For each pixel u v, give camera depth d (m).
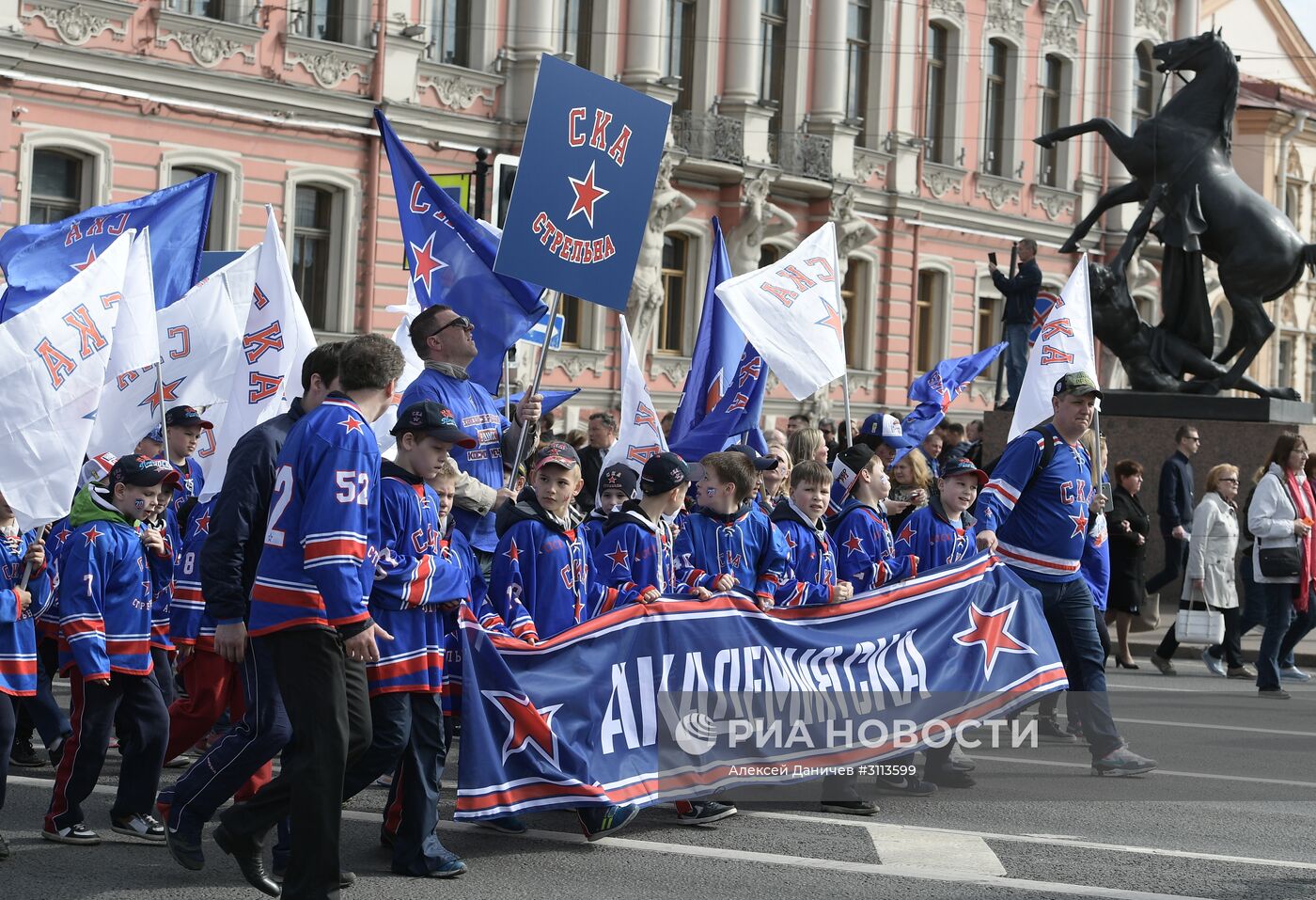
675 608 7.50
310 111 24.16
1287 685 13.38
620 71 29.27
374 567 5.92
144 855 6.95
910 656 8.19
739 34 31.08
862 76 34.66
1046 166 39.72
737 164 30.50
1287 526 12.81
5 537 7.02
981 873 6.81
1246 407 17.67
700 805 7.68
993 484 8.95
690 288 30.73
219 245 23.33
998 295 38.38
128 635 7.13
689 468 8.38
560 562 7.37
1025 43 38.47
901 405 35.59
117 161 21.84
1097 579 10.91
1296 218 51.06
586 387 28.42
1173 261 18.55
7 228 20.72
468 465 7.73
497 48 26.98
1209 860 7.15
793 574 8.28
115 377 8.26
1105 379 39.75
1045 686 8.51
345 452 5.71
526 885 6.49
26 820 7.57
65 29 21.06
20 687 6.96
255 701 6.31
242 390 8.80
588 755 7.14
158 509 7.47
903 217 35.12
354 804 8.08
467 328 7.73
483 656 6.85
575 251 8.11
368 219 25.06
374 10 25.03
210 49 22.81
